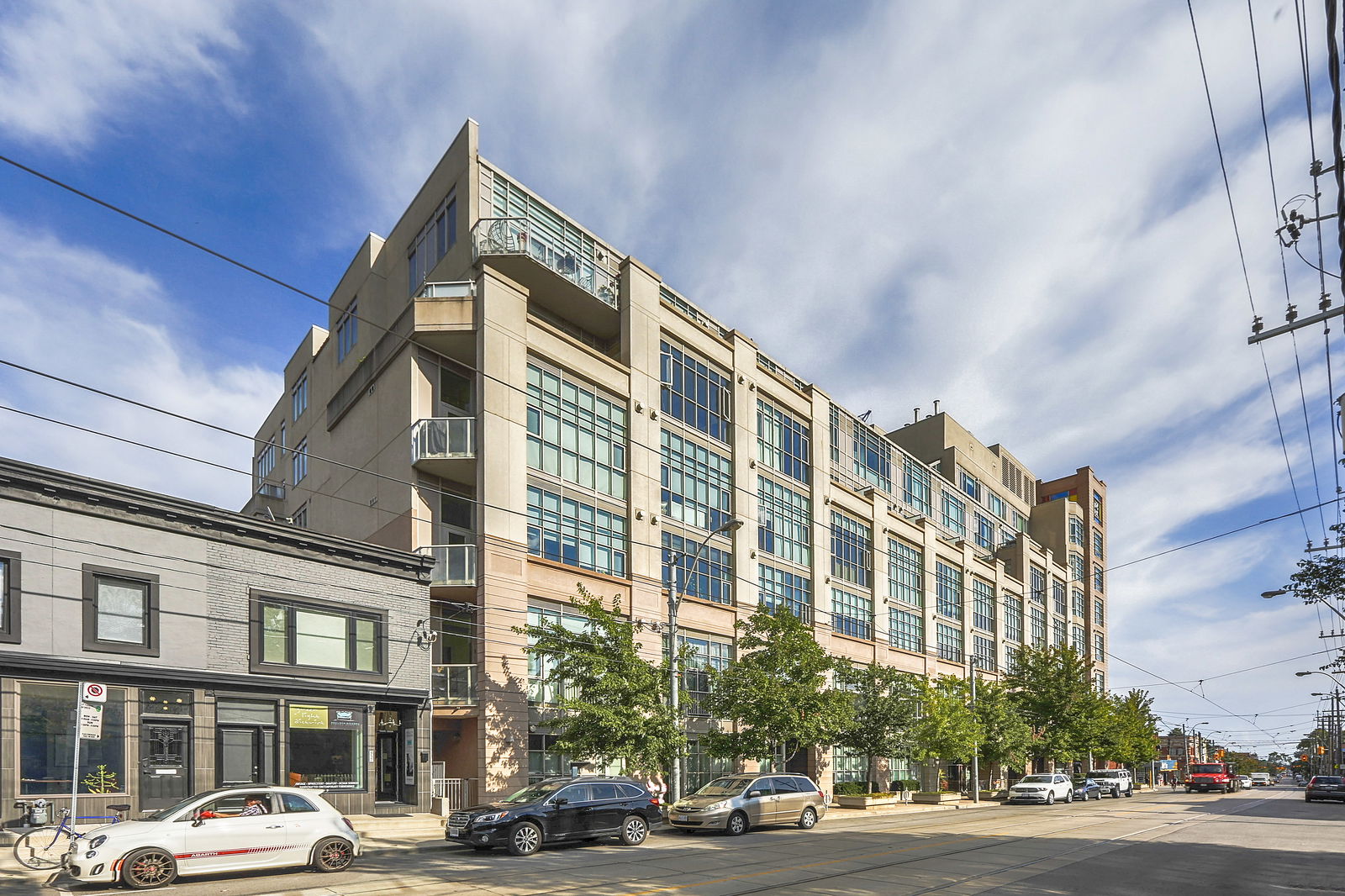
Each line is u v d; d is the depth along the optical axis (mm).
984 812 35562
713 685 31969
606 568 32031
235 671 21281
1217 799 49125
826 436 46406
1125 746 62812
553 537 30031
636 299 34844
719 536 37750
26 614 18000
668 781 27219
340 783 23062
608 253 37938
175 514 20656
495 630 27141
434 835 21297
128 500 19797
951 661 56781
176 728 20203
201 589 20969
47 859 15578
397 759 25484
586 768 26812
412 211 36094
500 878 14594
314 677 22719
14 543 18047
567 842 20453
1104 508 87062
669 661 26766
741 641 32562
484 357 28516
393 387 30969
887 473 54281
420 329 29219
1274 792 68188
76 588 18812
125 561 19703
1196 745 138625
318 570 23531
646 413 34438
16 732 17609
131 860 13664
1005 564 70062
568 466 31109
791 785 25297
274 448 47406
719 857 17734
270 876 14984
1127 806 40594
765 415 42188
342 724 23328
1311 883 14789
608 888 13570
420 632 25719
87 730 15930
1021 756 48000
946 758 41375
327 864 15625
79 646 18656
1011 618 66750
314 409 40781
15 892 13367
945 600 57406
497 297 29172
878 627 48750
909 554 53906
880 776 45312
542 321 30547
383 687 24375
